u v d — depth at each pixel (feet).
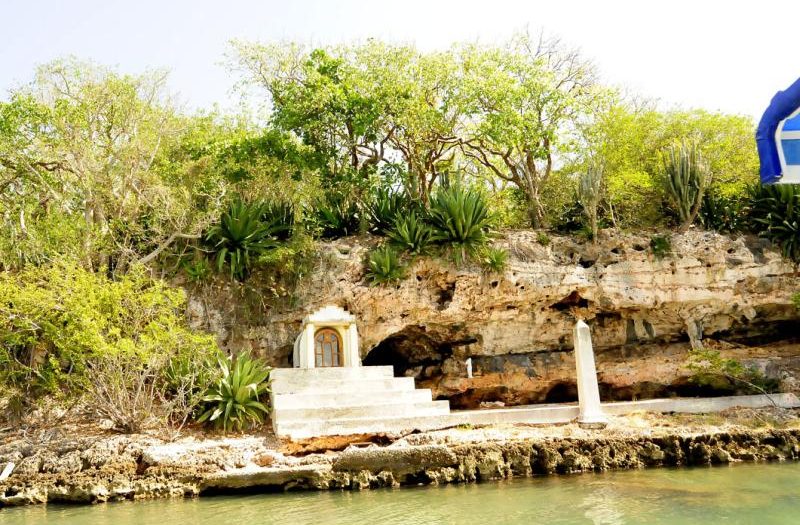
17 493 46.96
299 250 69.41
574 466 50.55
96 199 67.92
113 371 53.93
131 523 38.99
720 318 74.79
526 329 73.56
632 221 80.38
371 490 47.03
